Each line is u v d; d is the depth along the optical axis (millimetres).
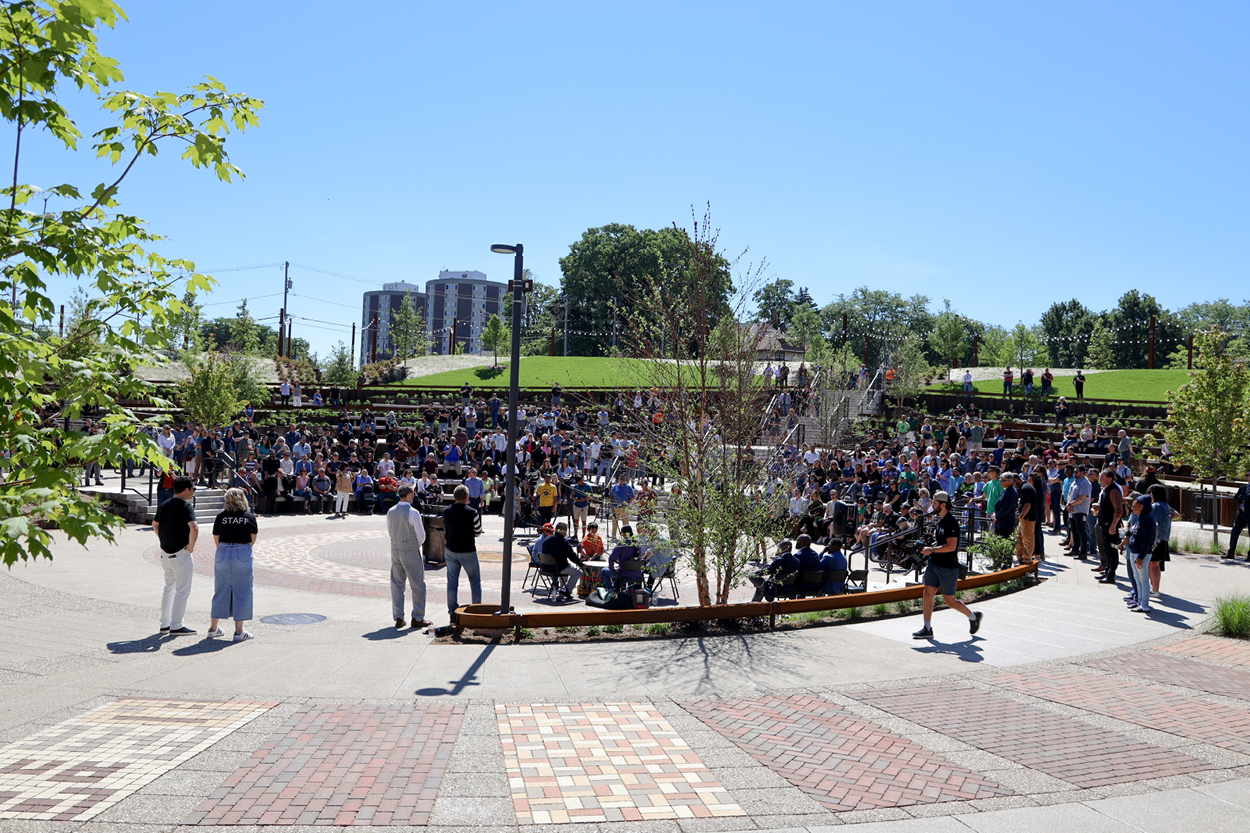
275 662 8766
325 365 59562
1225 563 16703
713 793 5586
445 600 13492
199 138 4965
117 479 25812
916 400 47062
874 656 9477
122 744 6188
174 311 5043
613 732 6754
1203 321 108875
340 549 18812
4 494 3920
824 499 20719
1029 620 11461
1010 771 6078
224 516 9906
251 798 5289
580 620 10484
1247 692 8219
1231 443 20906
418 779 5684
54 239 4457
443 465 29875
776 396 12680
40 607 11375
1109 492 14531
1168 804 5543
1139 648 9977
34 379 4164
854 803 5473
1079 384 46000
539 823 5082
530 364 65875
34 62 4207
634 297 13352
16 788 5332
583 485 21406
